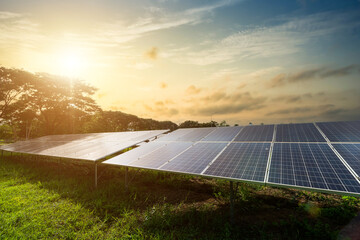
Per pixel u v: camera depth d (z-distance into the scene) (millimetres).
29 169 14578
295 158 6672
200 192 9805
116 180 11836
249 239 5520
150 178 11609
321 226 5730
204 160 7887
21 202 7941
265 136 9477
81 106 41844
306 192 9086
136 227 6238
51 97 37094
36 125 55031
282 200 8344
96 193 9156
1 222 6270
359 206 7344
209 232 5961
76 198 8625
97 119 47719
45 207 7668
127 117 58281
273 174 5938
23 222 6410
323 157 6379
